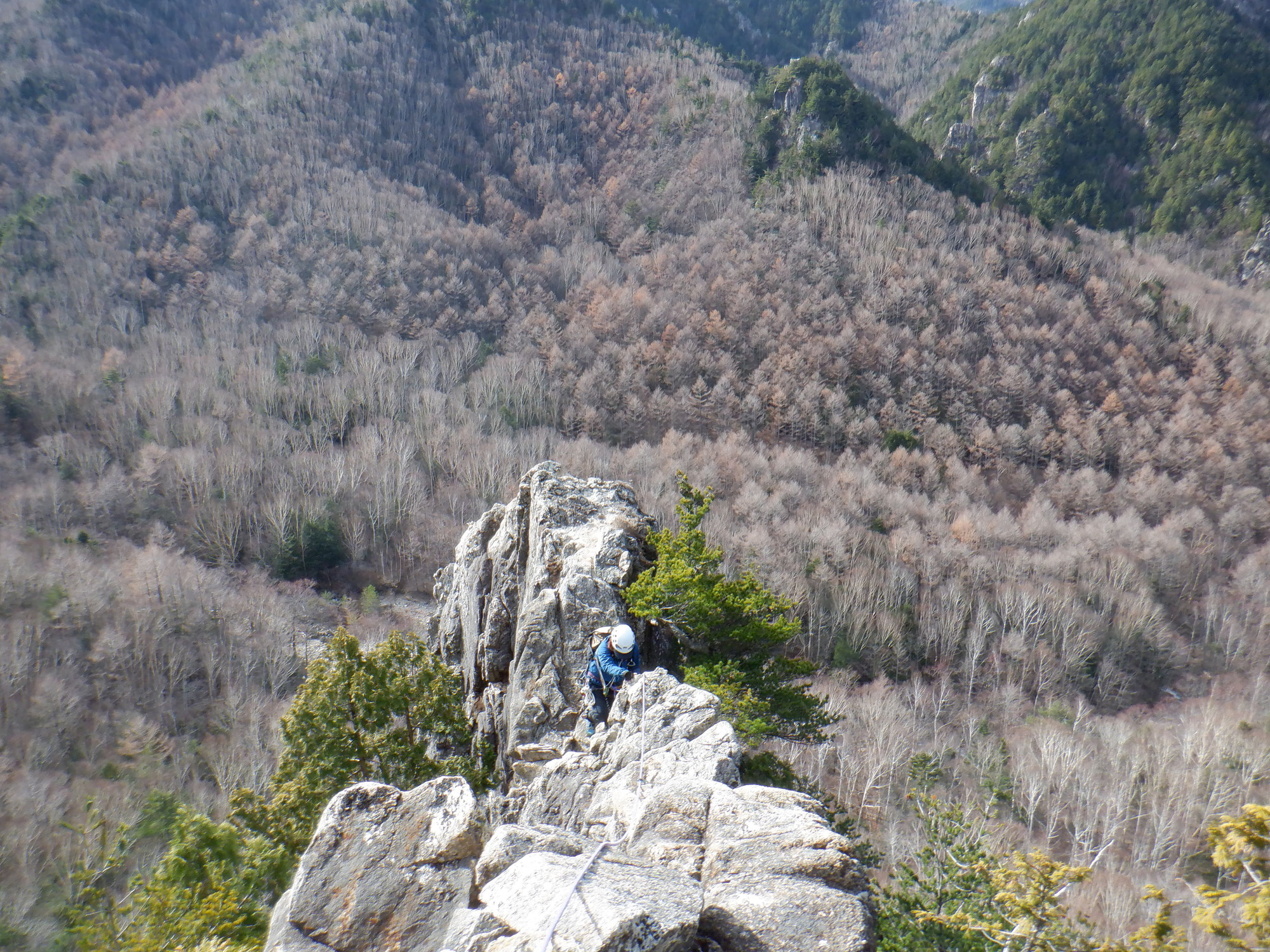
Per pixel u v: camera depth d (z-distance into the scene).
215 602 71.81
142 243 159.50
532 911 5.25
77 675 61.03
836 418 124.88
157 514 88.06
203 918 13.23
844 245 171.88
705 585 15.60
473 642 22.25
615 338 150.88
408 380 127.19
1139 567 87.12
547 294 166.75
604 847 6.02
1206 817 49.44
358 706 18.81
